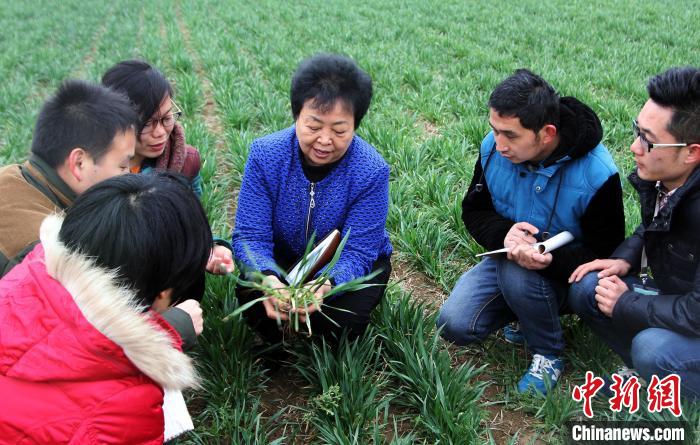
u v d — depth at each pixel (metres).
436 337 2.87
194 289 2.54
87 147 2.12
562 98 2.70
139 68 2.75
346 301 2.76
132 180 1.71
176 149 3.03
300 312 2.56
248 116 6.55
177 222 1.67
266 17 14.91
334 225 2.79
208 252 1.77
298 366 2.85
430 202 4.70
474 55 9.27
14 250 2.08
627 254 2.79
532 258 2.73
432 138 5.73
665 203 2.46
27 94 8.20
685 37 10.67
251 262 2.67
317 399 2.61
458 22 13.16
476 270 3.12
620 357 2.94
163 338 1.63
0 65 9.87
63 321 1.53
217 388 2.76
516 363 3.10
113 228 1.61
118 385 1.60
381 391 2.89
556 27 11.75
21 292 1.63
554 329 2.88
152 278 1.67
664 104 2.25
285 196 2.75
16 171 2.21
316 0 17.59
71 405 1.56
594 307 2.75
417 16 13.89
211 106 7.73
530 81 2.54
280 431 2.71
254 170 2.74
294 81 2.46
